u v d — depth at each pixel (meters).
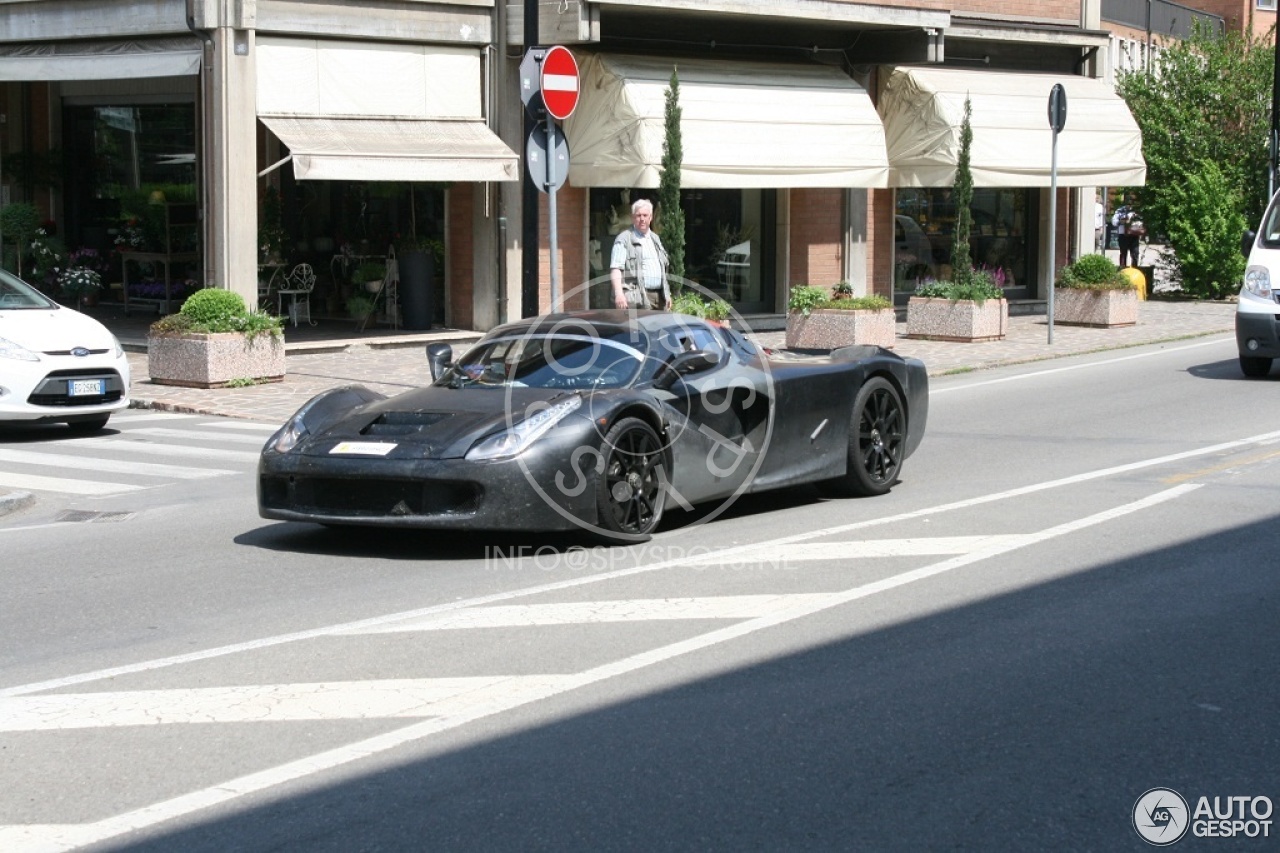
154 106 22.50
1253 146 28.91
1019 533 8.68
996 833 4.38
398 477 7.86
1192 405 14.65
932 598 7.17
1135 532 8.66
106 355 13.42
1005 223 26.73
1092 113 25.11
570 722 5.38
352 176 17.83
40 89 23.92
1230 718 5.40
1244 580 7.48
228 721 5.45
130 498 10.48
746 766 4.92
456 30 19.42
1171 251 30.86
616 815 4.51
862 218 24.08
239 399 15.27
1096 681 5.83
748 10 20.53
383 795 4.70
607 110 19.86
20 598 7.51
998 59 25.47
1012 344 20.92
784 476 9.41
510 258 20.45
